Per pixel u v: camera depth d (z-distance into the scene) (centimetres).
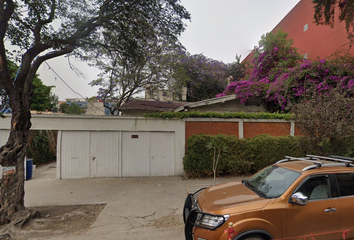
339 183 319
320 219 292
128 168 843
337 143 556
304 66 1006
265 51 1316
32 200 584
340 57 962
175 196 604
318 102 564
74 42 623
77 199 589
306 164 359
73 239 374
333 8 961
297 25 1424
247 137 898
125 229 411
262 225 266
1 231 399
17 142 463
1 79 451
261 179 374
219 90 2041
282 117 923
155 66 1310
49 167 1105
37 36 525
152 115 844
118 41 821
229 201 306
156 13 756
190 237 304
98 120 828
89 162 830
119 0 695
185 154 857
